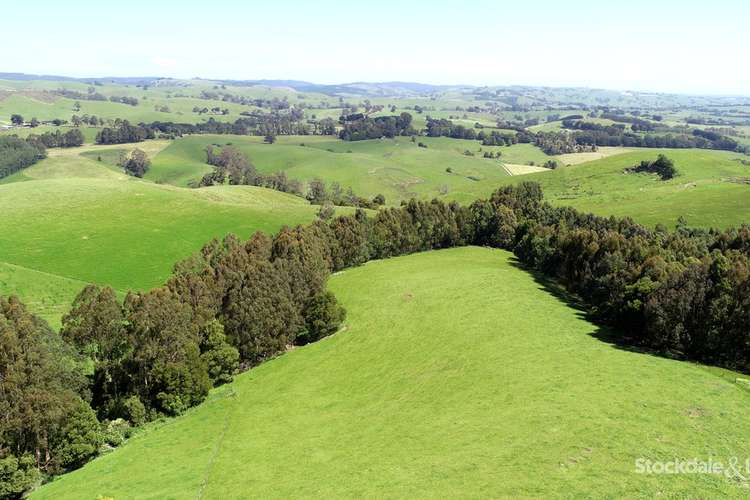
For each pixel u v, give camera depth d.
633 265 80.19
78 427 53.88
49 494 47.47
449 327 75.75
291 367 73.38
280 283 81.69
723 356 61.50
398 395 58.91
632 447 38.50
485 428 45.44
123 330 65.62
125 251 120.38
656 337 65.19
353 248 121.25
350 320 86.50
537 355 61.94
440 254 133.25
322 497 39.22
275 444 51.97
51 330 60.81
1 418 50.19
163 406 62.91
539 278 103.69
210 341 71.19
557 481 35.09
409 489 37.56
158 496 44.22
